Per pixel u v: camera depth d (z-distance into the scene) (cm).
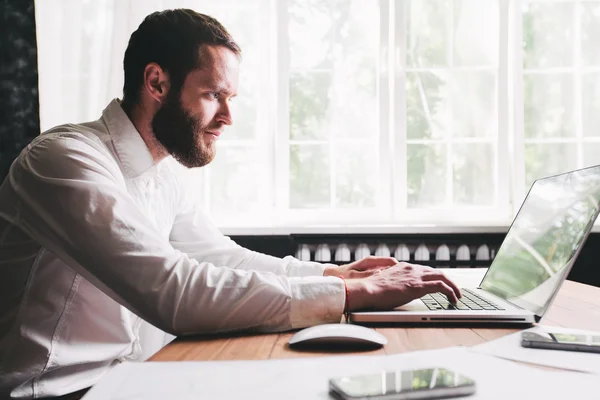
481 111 247
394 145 247
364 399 47
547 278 88
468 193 247
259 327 82
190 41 104
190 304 80
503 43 244
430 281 90
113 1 238
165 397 51
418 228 234
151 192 116
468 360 62
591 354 65
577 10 246
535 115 246
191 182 232
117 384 55
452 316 84
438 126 248
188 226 131
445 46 248
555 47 247
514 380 54
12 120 237
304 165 251
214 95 107
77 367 101
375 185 250
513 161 245
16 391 96
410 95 249
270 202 249
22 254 98
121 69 236
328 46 251
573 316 90
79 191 85
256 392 52
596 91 245
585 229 82
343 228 235
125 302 84
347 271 116
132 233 83
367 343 70
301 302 82
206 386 54
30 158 93
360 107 251
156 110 108
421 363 61
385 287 88
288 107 250
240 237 234
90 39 241
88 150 95
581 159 245
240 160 251
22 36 238
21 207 91
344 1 250
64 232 84
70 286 99
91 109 241
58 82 242
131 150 108
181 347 73
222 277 82
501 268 111
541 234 98
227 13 251
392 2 249
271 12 251
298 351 70
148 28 106
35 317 97
